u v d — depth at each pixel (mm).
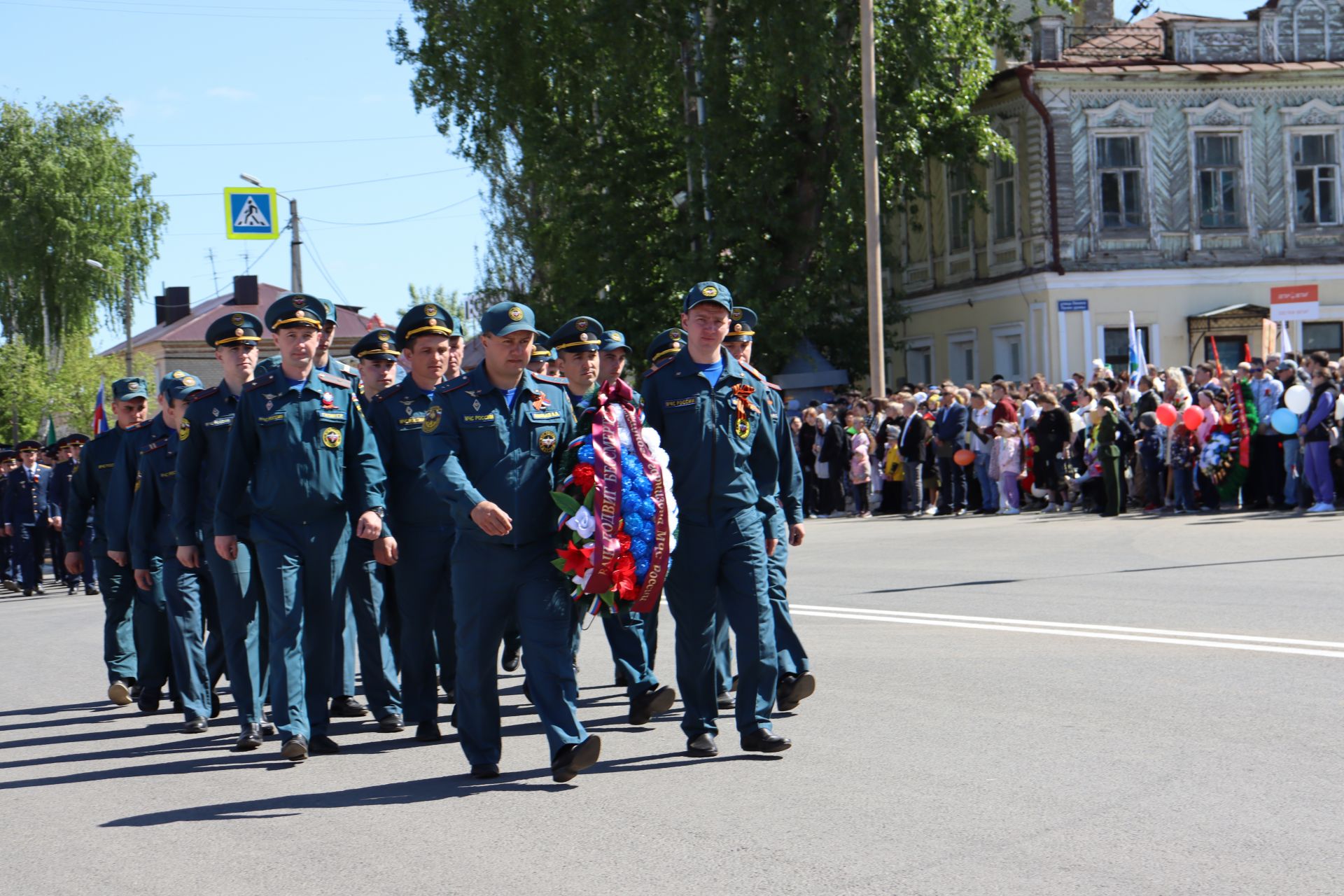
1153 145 32312
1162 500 19750
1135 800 5602
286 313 7371
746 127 29875
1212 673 8164
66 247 55531
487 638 6465
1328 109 32625
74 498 10258
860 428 24469
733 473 6781
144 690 9289
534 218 38438
